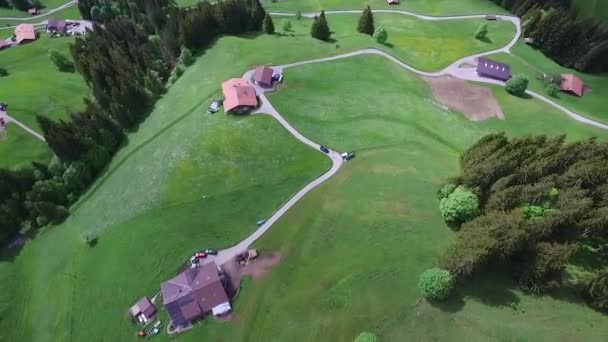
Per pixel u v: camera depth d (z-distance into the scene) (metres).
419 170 75.19
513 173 61.41
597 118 104.50
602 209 54.16
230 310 59.09
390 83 100.69
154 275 65.44
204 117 90.69
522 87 102.50
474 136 88.88
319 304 58.09
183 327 58.28
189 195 76.81
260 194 74.94
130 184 82.62
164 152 86.06
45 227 80.38
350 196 71.75
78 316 64.31
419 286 55.19
